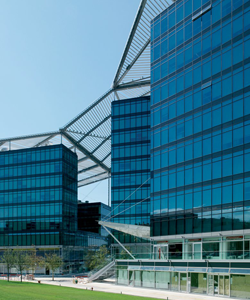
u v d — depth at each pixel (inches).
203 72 1589.6
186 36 1704.0
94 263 2564.0
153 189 1802.4
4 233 3294.8
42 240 3147.1
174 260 1529.3
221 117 1476.4
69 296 1156.5
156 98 1851.6
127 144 2874.0
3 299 1004.6
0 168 3422.7
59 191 3174.2
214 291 1339.8
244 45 1407.5
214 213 1451.8
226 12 1504.7
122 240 2743.6
